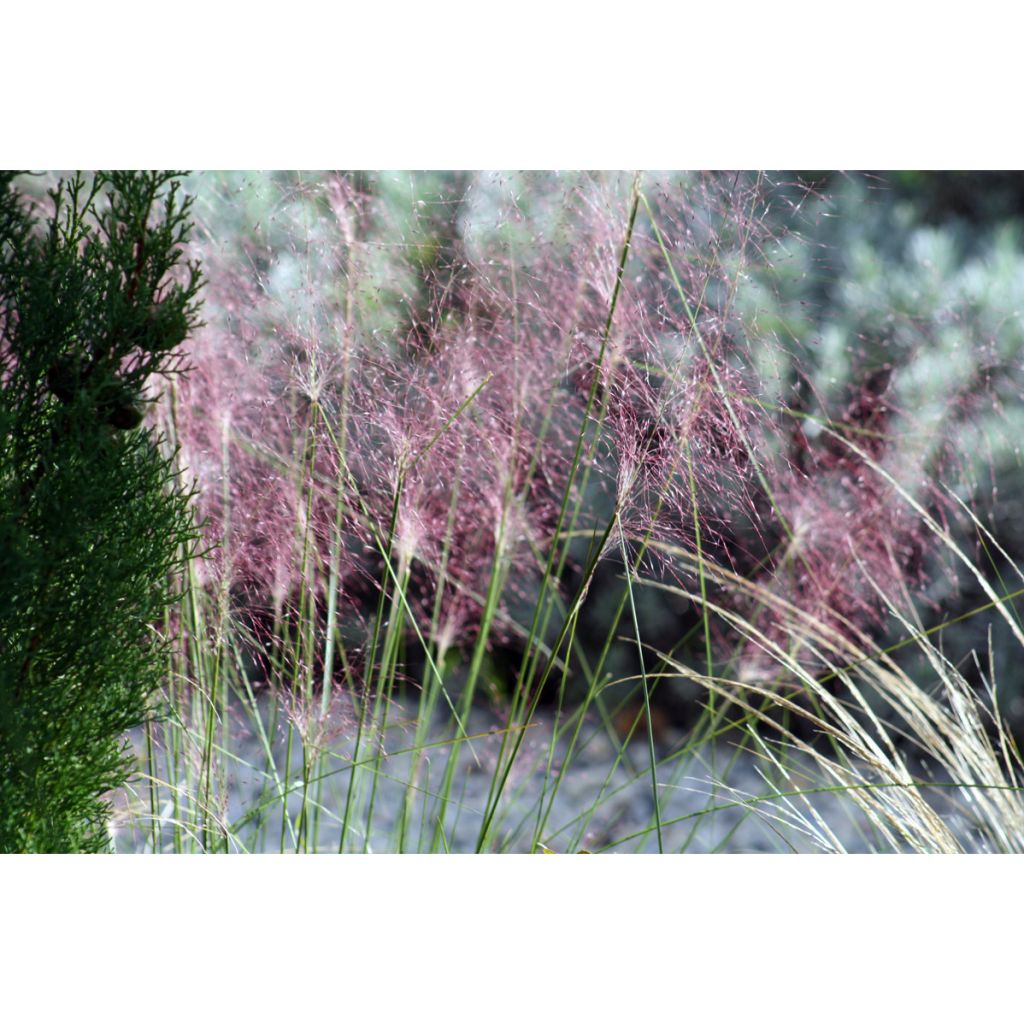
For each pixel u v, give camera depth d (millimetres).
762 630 2520
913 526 2574
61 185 1518
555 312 2080
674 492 1944
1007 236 3521
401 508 2061
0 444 1448
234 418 2061
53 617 1497
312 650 1926
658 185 2070
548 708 3707
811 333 2568
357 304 2021
